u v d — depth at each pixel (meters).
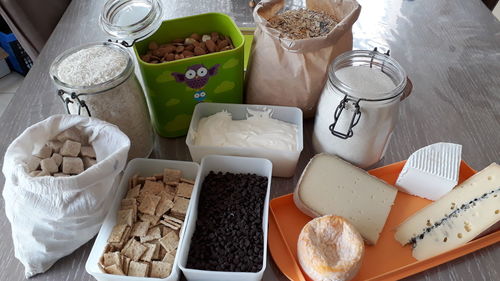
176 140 0.81
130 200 0.64
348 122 0.66
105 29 0.69
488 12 1.15
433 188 0.68
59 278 0.60
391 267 0.61
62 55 0.68
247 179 0.70
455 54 1.01
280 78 0.73
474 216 0.64
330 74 0.65
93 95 0.62
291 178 0.75
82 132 0.62
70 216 0.55
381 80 0.68
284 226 0.67
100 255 0.58
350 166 0.72
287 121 0.78
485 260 0.62
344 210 0.66
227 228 0.63
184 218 0.64
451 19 1.12
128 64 0.65
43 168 0.57
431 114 0.86
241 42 0.73
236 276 0.55
